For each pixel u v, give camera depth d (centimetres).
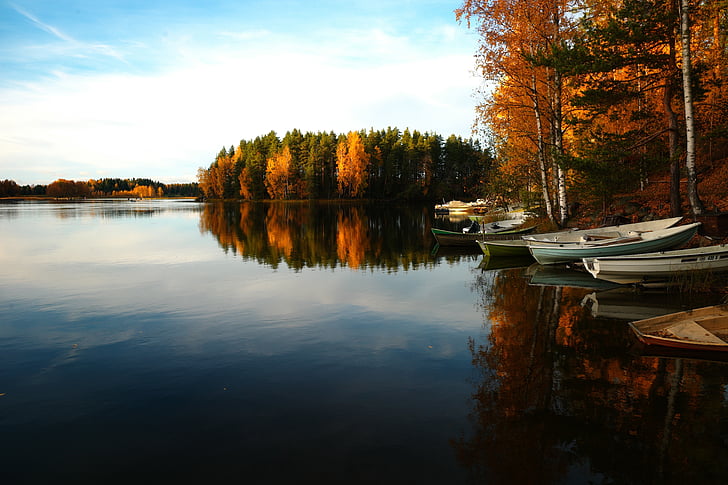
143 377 651
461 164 9219
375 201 9488
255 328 898
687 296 1113
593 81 1561
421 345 784
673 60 1454
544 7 1838
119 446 468
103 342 815
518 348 758
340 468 422
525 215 2959
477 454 441
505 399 563
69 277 1472
